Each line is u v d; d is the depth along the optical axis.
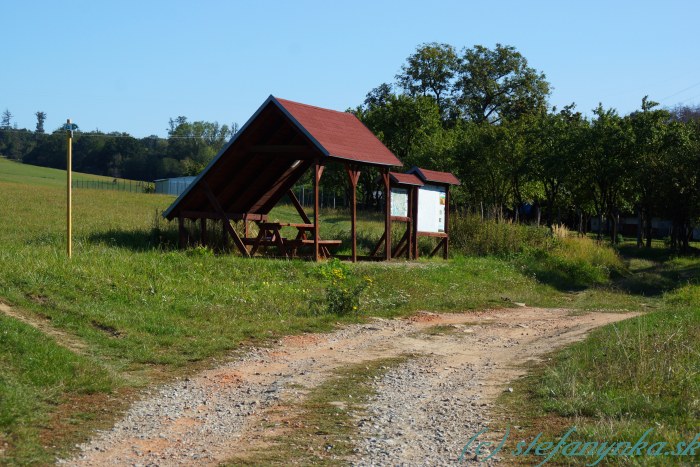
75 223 29.56
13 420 7.62
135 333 12.31
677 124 51.28
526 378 10.87
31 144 150.12
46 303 12.97
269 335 13.74
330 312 16.53
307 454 7.20
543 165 52.66
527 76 77.81
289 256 24.97
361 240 32.78
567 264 31.19
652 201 48.16
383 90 79.94
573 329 16.33
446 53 77.75
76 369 9.71
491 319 17.95
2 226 27.34
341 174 61.91
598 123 50.66
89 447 7.31
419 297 20.02
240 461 6.96
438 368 11.77
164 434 7.88
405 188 28.70
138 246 24.62
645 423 7.92
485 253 33.12
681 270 37.16
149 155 136.75
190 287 16.53
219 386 10.07
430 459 7.05
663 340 11.97
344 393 9.85
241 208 27.12
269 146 23.72
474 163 54.69
